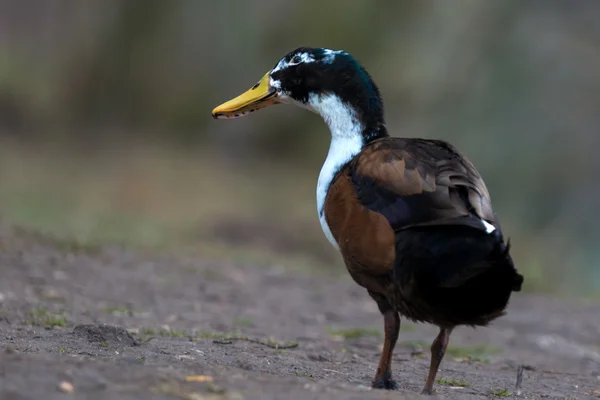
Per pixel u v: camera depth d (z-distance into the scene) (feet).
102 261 41.19
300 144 91.30
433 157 19.67
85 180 71.72
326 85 22.72
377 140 21.26
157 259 44.06
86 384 16.99
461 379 25.59
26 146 81.76
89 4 95.14
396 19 87.15
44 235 43.42
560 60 78.02
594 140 74.23
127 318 30.55
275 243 59.41
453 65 82.64
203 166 82.84
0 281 33.99
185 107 93.09
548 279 56.03
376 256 19.13
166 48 93.20
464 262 17.71
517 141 76.13
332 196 20.43
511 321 39.83
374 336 32.37
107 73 93.91
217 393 17.46
